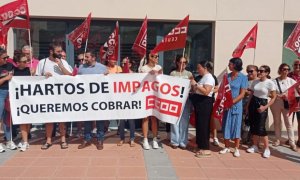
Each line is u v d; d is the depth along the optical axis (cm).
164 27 849
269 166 591
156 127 679
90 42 838
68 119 654
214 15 820
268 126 838
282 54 855
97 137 679
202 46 858
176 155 638
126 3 803
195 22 841
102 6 799
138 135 787
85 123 669
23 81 637
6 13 631
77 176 521
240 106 637
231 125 640
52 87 645
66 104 651
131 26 841
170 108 655
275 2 826
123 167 565
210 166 582
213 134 715
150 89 664
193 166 579
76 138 745
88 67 664
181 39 634
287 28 859
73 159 602
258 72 670
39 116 646
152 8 809
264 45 833
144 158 614
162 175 532
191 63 858
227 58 828
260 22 828
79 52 836
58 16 794
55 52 650
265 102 637
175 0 810
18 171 540
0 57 625
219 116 638
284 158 640
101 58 759
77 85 650
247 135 730
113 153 641
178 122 657
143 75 661
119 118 663
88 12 798
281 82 712
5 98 644
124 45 844
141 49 671
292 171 568
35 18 810
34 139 733
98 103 657
